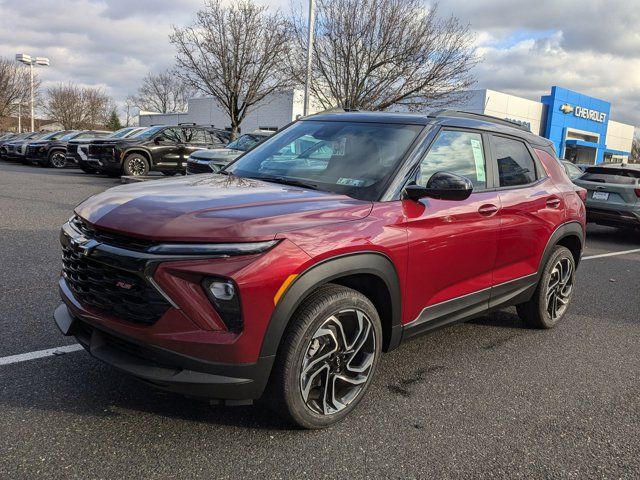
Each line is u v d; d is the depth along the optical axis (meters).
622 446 3.09
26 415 2.98
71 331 3.01
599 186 10.96
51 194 12.50
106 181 16.61
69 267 3.06
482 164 4.06
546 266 4.73
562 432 3.21
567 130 41.44
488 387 3.76
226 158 11.93
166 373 2.61
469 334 4.83
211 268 2.52
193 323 2.55
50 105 63.03
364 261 2.98
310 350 2.89
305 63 19.62
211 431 2.95
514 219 4.15
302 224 2.79
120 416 3.03
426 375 3.90
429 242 3.39
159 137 16.86
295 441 2.91
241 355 2.59
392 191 3.31
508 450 2.98
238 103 23.64
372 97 18.70
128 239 2.67
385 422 3.19
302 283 2.71
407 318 3.40
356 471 2.70
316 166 3.69
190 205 2.83
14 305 4.68
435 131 3.73
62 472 2.53
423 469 2.75
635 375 4.12
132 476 2.53
